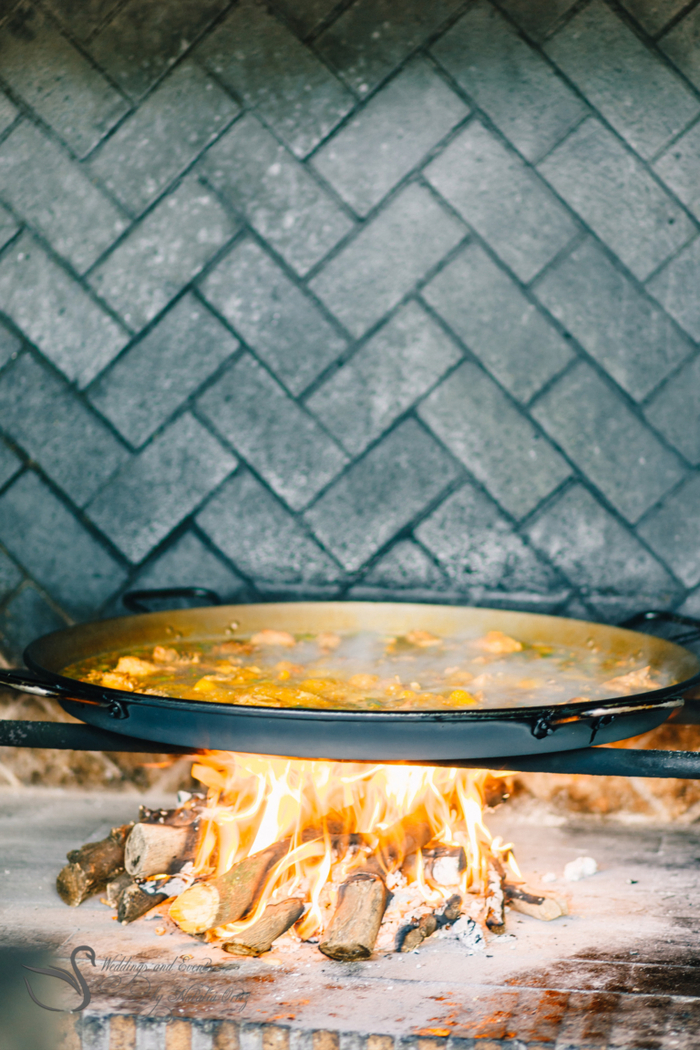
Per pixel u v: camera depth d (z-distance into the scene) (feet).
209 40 8.66
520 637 8.40
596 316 8.66
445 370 8.72
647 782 8.70
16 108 8.77
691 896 7.97
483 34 8.59
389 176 8.67
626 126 8.58
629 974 7.41
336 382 8.77
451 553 8.80
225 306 8.78
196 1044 7.15
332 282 8.73
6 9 8.73
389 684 7.70
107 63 8.71
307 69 8.64
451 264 8.68
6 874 8.10
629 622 8.51
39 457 8.90
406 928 7.54
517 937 7.65
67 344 8.85
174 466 8.86
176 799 8.93
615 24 8.54
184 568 8.91
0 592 8.96
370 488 8.80
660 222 8.60
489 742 7.05
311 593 8.87
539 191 8.63
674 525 8.70
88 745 7.56
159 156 8.73
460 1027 7.12
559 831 8.64
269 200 8.71
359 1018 7.16
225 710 7.00
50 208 8.79
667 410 8.66
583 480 8.71
